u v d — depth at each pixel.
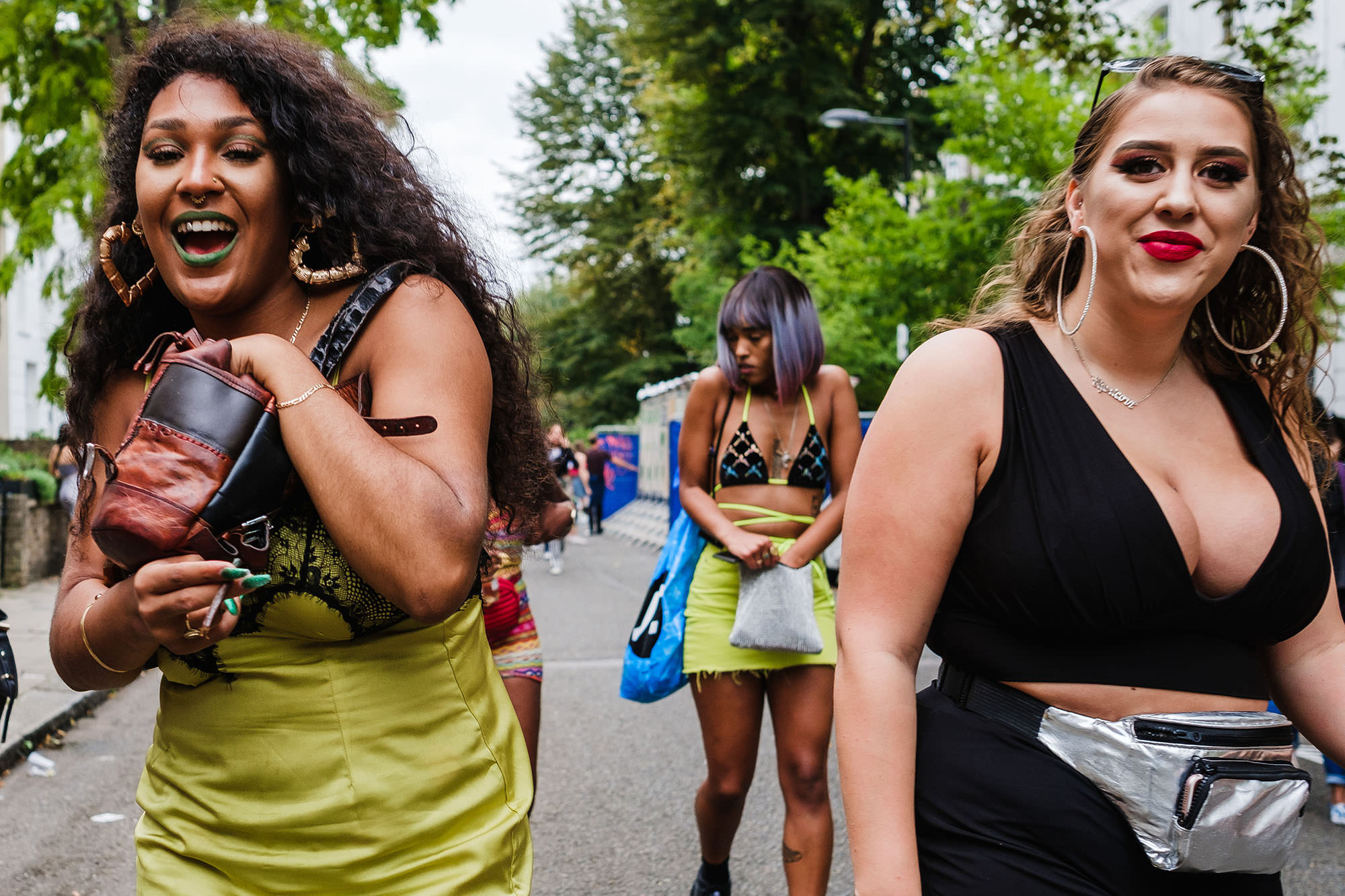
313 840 1.53
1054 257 1.68
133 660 1.52
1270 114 1.60
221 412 1.39
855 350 17.38
